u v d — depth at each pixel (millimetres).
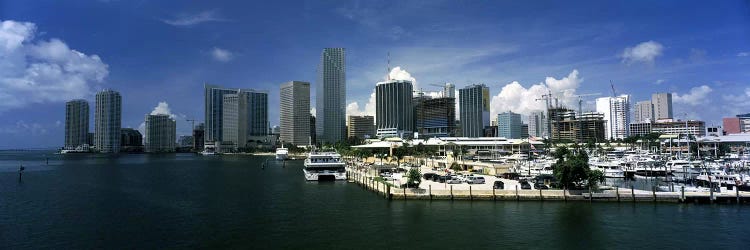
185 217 106188
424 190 123875
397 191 125250
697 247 77250
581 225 91438
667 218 96688
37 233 90312
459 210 107500
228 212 112438
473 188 126438
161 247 80312
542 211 104562
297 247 79562
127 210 116500
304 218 103312
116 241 84188
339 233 88625
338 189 160625
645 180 168375
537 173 176250
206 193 153250
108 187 175250
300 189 162375
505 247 77688
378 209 112000
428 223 94812
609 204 111562
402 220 98375
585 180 119500
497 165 179250
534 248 77125
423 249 77125
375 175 175125
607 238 82562
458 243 80312
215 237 86812
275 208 117750
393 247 78625
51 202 131875
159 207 121438
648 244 79062
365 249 77750
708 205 109188
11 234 89500
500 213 103188
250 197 141125
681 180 155875
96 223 99562
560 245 78688
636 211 103562
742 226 89875
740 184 124375
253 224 97688
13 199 139000
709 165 193750
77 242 83625
